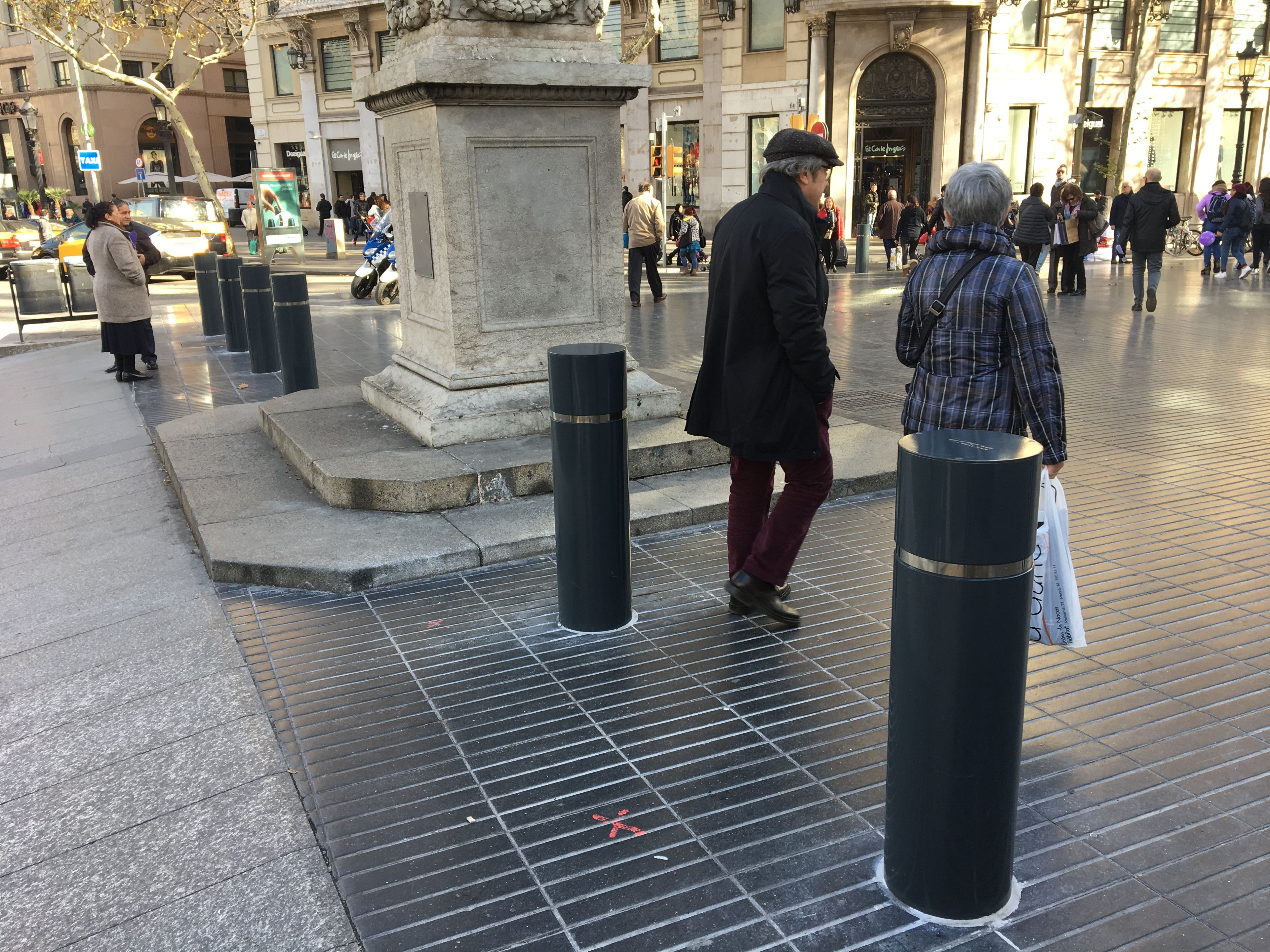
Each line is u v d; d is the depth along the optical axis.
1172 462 5.86
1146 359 9.35
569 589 3.77
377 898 2.36
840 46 26.39
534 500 5.09
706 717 3.15
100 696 3.41
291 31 34.53
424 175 5.42
